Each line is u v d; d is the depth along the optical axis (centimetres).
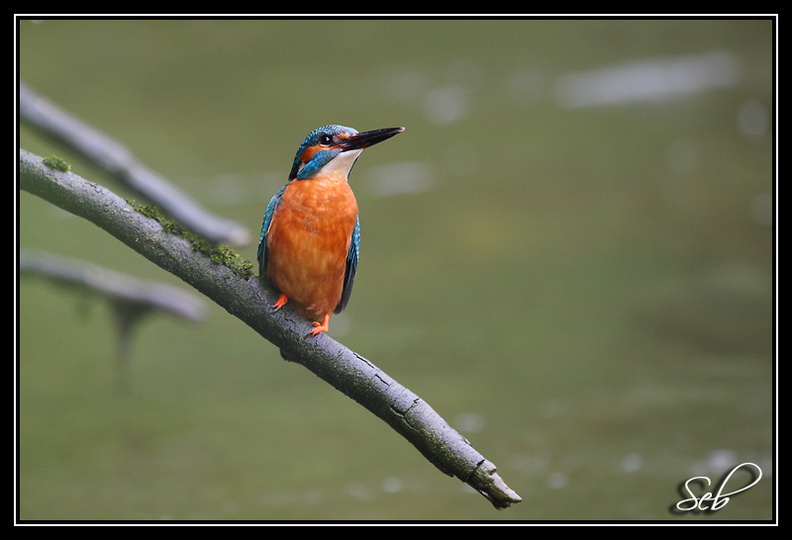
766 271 1452
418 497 948
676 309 1358
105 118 1933
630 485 937
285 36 2302
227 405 1176
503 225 1628
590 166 1822
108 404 1166
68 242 1559
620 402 1118
